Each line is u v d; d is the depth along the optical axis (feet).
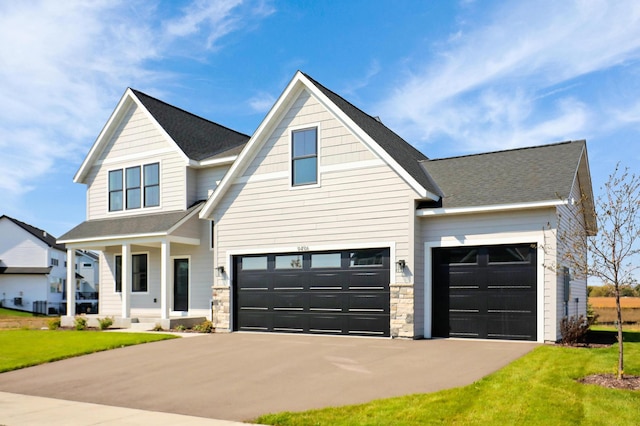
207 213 58.59
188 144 69.41
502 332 44.73
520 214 44.29
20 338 55.36
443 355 37.60
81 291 183.21
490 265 45.65
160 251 71.46
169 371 36.37
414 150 67.56
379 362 35.91
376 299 48.96
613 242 29.27
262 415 24.36
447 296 47.39
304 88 53.83
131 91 71.31
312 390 29.01
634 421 21.36
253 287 56.24
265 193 55.57
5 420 25.50
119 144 73.36
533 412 22.63
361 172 50.11
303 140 53.72
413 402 24.86
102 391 31.76
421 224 48.57
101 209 74.28
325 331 51.44
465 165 54.60
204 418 24.84
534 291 43.60
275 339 49.32
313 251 52.34
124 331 59.57
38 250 153.48
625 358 33.60
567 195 42.27
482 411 23.11
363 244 49.47
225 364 37.76
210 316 65.67
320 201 52.19
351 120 50.39
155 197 69.46
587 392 25.62
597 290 110.73
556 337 42.39
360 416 23.20
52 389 32.94
